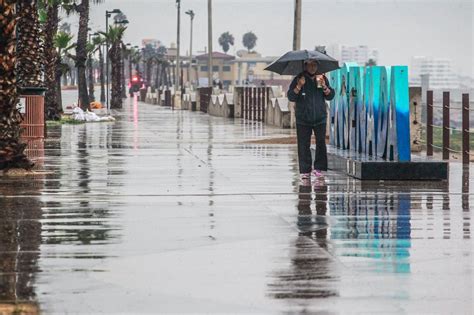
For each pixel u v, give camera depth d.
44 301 14.10
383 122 31.19
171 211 23.03
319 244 18.67
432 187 28.16
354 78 34.59
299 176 31.36
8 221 21.31
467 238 19.36
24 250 17.91
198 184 28.89
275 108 69.31
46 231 19.97
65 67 84.56
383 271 16.12
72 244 18.53
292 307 13.76
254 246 18.42
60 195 25.94
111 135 55.81
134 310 13.65
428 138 42.84
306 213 22.88
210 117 90.31
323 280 15.44
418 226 20.89
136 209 23.33
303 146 29.97
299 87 29.97
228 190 27.38
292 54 30.62
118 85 129.88
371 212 23.06
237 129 64.50
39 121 49.59
